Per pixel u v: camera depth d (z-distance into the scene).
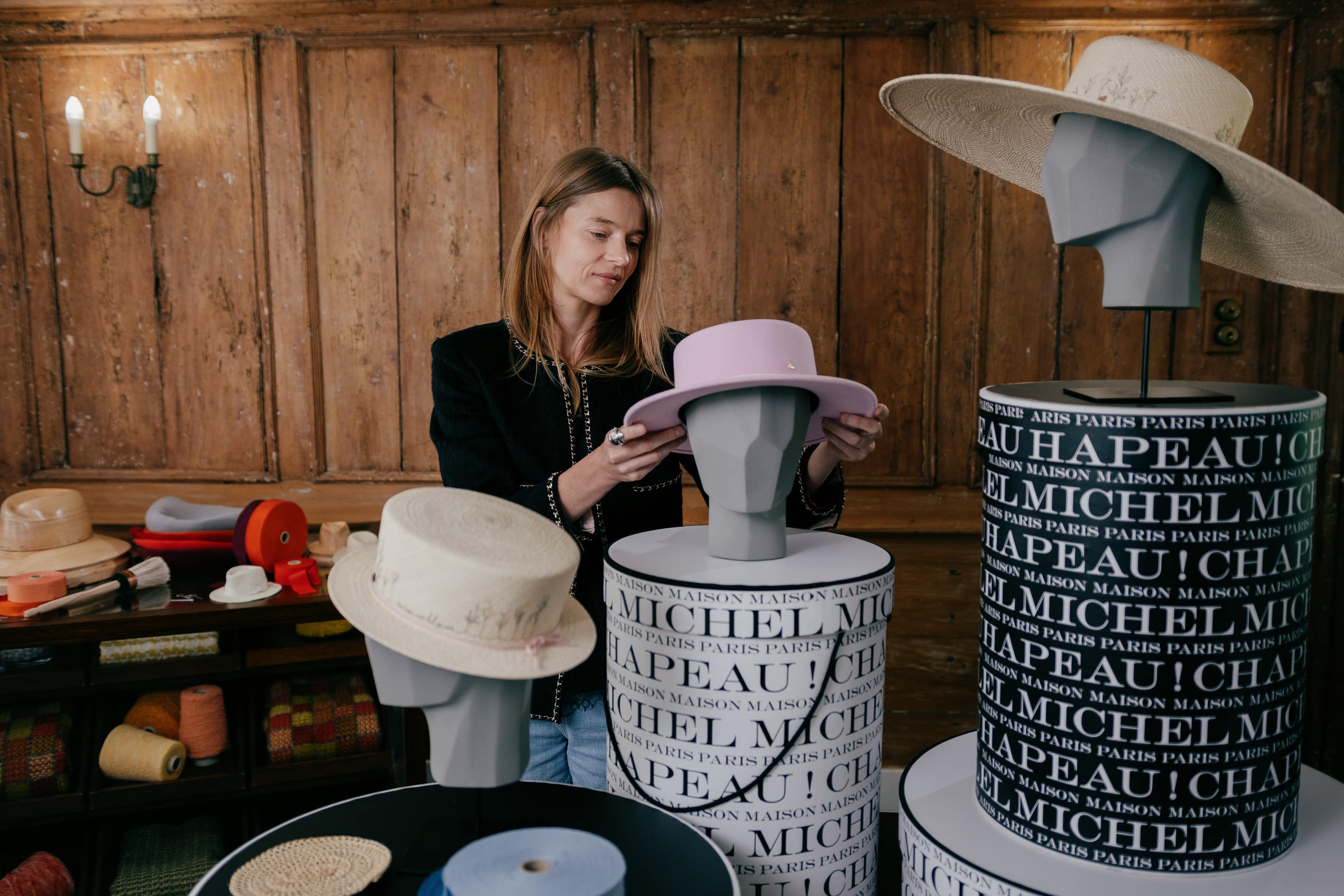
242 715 2.04
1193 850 0.80
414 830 0.90
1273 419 0.76
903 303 2.56
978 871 0.82
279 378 2.66
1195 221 0.82
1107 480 0.77
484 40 2.54
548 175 1.37
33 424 2.70
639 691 0.98
